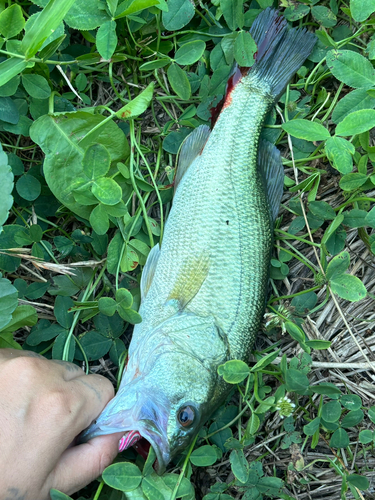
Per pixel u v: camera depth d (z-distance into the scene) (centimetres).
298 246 46
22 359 35
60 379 36
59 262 44
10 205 35
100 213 39
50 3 35
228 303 39
